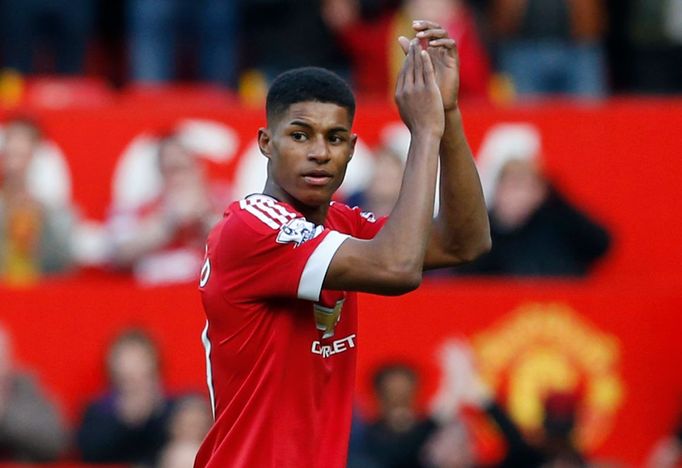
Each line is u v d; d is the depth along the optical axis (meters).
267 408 16.89
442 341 34.28
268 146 16.92
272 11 45.09
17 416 31.53
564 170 38.72
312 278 16.20
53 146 37.47
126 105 39.75
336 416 17.28
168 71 44.91
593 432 34.41
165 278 35.41
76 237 36.78
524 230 36.44
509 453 32.91
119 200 37.31
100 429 31.95
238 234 16.66
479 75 42.09
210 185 37.62
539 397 34.28
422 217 15.94
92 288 33.88
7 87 43.06
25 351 33.78
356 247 16.08
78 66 45.47
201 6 44.78
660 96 47.91
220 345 17.16
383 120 38.12
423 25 17.34
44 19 44.81
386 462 32.16
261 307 16.78
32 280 35.75
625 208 38.66
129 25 47.53
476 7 45.81
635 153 38.72
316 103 16.44
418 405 33.81
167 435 31.52
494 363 34.28
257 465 16.89
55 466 31.16
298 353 16.94
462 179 17.62
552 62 44.16
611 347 34.56
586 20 44.50
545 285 35.09
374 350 34.25
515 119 38.69
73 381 33.78
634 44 48.12
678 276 38.34
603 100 42.97
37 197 36.31
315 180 16.48
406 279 15.82
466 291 34.41
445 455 32.34
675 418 34.47
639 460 34.41
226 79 44.97
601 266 37.41
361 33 44.19
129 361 32.41
